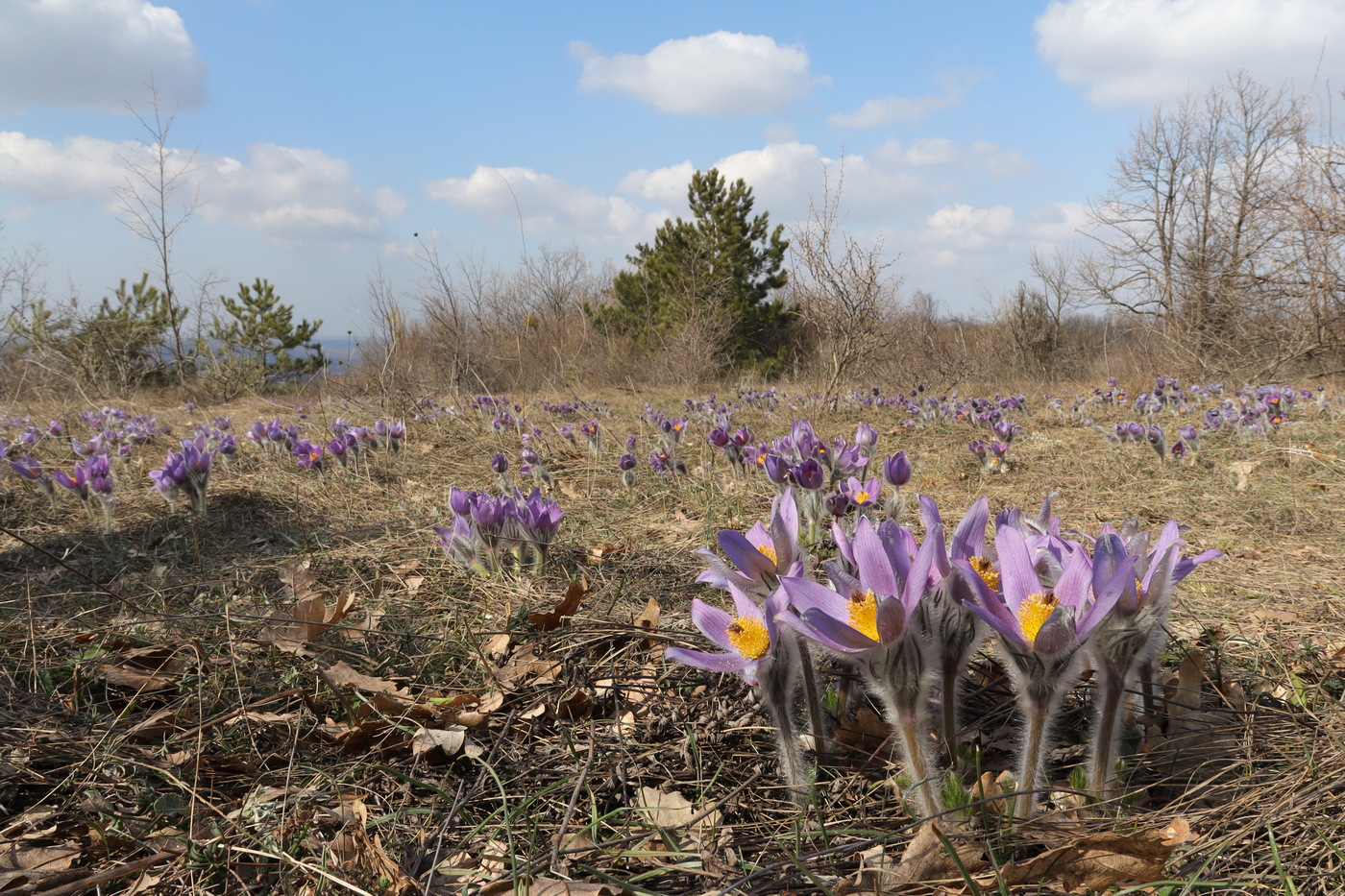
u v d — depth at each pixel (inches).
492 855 61.6
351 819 66.6
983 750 69.9
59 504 190.2
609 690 88.7
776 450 161.0
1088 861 49.6
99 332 531.8
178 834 65.8
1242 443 253.0
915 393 423.8
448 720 82.5
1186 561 52.3
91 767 75.1
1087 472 227.1
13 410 379.2
